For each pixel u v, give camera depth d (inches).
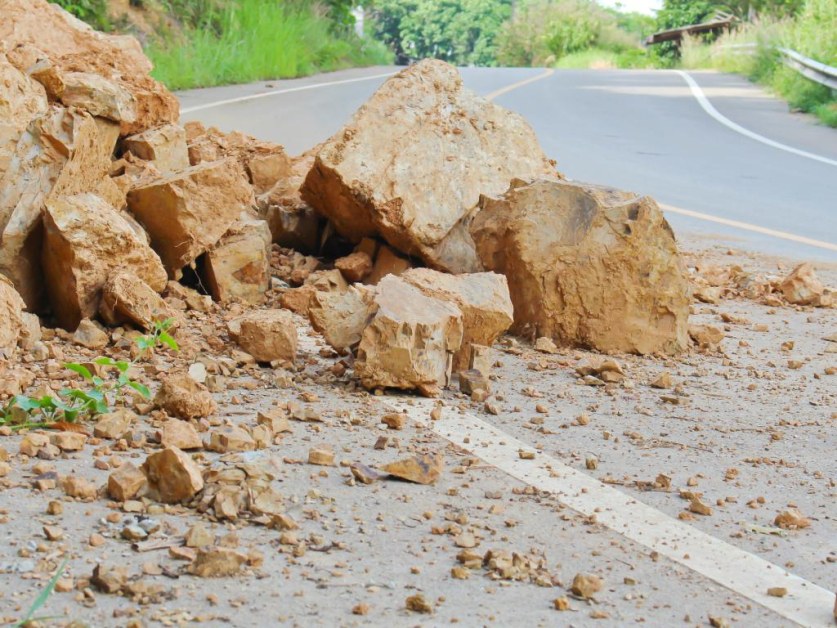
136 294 244.4
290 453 183.8
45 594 120.7
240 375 229.0
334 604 133.1
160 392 200.1
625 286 267.7
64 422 187.8
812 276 345.1
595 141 743.1
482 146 317.7
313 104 823.1
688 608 139.4
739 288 358.9
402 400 219.0
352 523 157.6
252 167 359.3
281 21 1224.2
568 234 270.5
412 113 312.3
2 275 231.8
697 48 1796.3
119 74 339.3
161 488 160.4
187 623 126.0
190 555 142.3
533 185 277.0
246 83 1014.4
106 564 138.6
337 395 218.8
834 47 1109.1
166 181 278.2
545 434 205.0
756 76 1316.4
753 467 194.5
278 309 285.0
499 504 169.0
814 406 234.5
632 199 271.0
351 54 1470.2
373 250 312.0
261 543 148.9
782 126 888.3
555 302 270.2
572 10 2664.9
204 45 1004.6
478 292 243.3
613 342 269.0
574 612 135.6
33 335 232.8
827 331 308.2
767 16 1640.0
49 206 246.5
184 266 283.0
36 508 154.3
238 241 287.9
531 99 1011.3
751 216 507.5
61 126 259.4
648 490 179.8
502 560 145.9
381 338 219.9
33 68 283.6
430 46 4399.6
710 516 170.4
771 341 293.6
